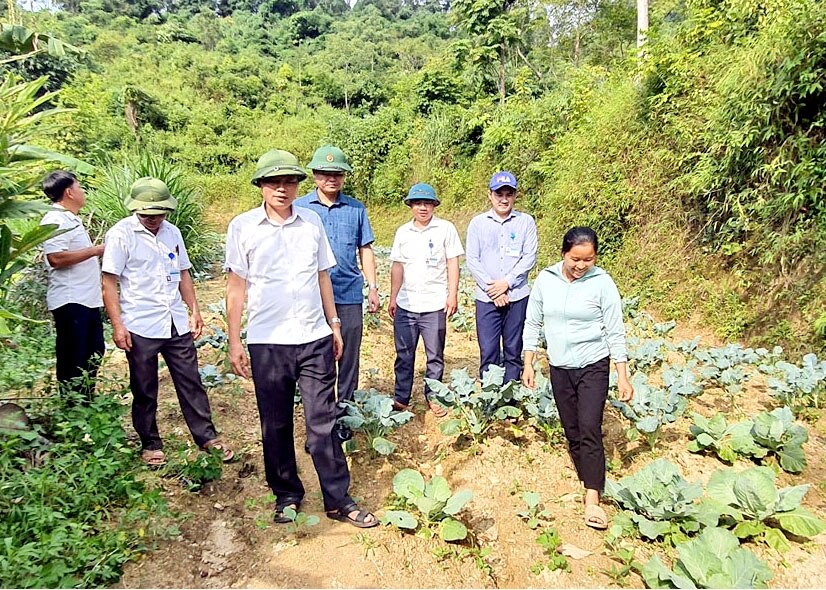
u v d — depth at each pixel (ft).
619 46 58.39
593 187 30.07
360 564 9.59
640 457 13.26
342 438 13.32
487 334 14.79
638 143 28.37
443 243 14.66
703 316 23.49
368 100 128.88
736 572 8.57
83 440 11.53
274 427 10.19
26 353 14.16
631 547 10.19
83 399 12.46
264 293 9.95
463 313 26.22
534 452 13.44
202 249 35.17
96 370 13.93
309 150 85.87
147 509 10.18
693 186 23.53
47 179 12.80
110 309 11.32
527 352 11.78
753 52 20.03
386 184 59.88
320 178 12.73
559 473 12.73
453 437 14.03
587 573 9.64
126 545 9.45
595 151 30.73
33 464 10.97
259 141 93.20
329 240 12.90
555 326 11.06
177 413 14.76
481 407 13.67
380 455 13.20
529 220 14.82
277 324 9.94
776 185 20.81
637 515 10.53
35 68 55.47
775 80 19.39
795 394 15.81
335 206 13.08
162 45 143.54
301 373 10.28
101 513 10.07
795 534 10.33
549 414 13.41
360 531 10.39
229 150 88.99
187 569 9.34
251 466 12.54
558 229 32.78
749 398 16.92
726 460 13.01
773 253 20.70
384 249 46.19
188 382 12.25
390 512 10.36
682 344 19.84
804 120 19.75
